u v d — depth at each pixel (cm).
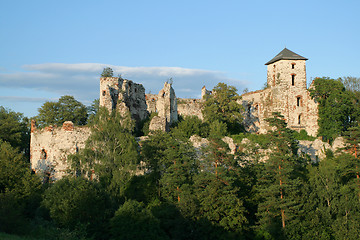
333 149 6794
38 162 6103
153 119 6469
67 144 6019
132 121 6022
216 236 4791
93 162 5500
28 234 4012
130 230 4147
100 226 4269
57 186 4694
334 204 5366
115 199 4959
